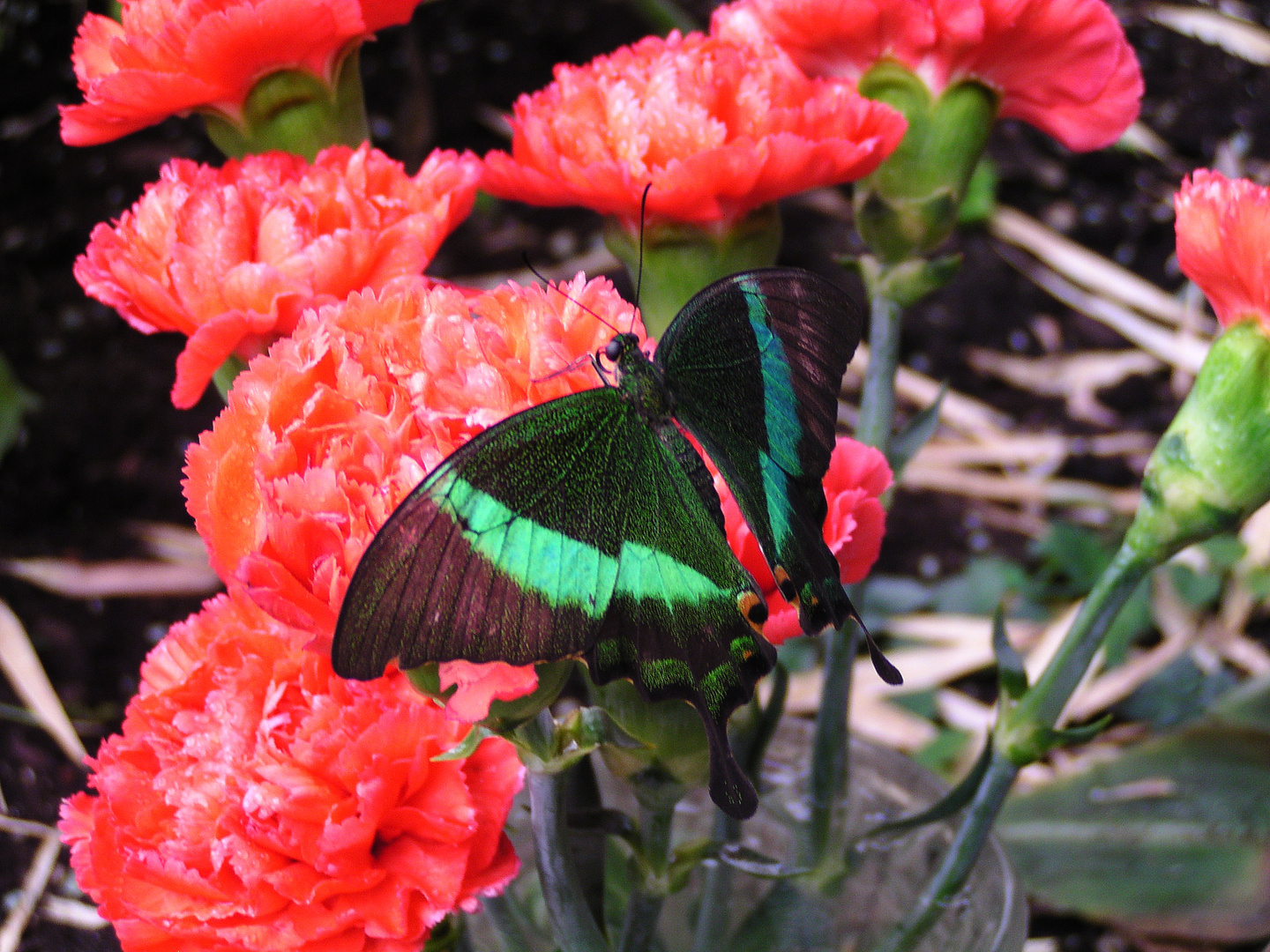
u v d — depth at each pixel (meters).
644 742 0.32
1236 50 0.99
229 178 0.35
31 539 0.67
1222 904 0.46
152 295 0.33
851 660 0.38
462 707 0.29
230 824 0.31
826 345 0.32
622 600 0.30
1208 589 0.64
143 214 0.34
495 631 0.29
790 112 0.34
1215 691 0.60
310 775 0.31
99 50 0.36
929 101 0.36
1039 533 0.70
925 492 0.73
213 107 0.36
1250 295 0.33
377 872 0.31
